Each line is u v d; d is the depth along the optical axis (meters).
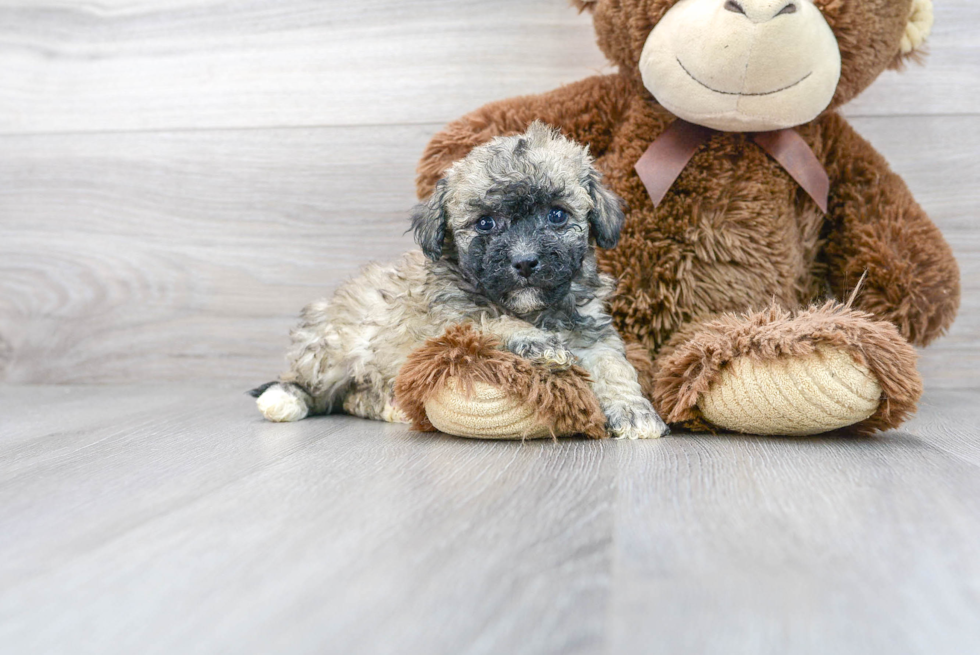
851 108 0.95
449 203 0.75
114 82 1.04
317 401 0.85
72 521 0.53
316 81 1.01
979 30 0.93
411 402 0.71
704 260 0.79
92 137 1.05
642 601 0.43
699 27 0.73
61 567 0.48
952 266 0.79
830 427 0.69
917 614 0.41
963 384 0.96
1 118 1.06
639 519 0.52
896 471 0.60
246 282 1.04
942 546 0.49
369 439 0.72
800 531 0.50
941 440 0.69
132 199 1.05
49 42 1.05
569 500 0.55
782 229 0.80
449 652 0.37
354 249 1.02
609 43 0.82
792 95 0.74
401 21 1.00
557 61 0.98
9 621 0.41
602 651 0.37
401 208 1.01
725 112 0.75
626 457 0.64
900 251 0.79
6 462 0.65
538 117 0.84
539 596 0.43
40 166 1.06
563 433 0.69
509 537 0.50
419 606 0.42
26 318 1.07
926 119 0.94
